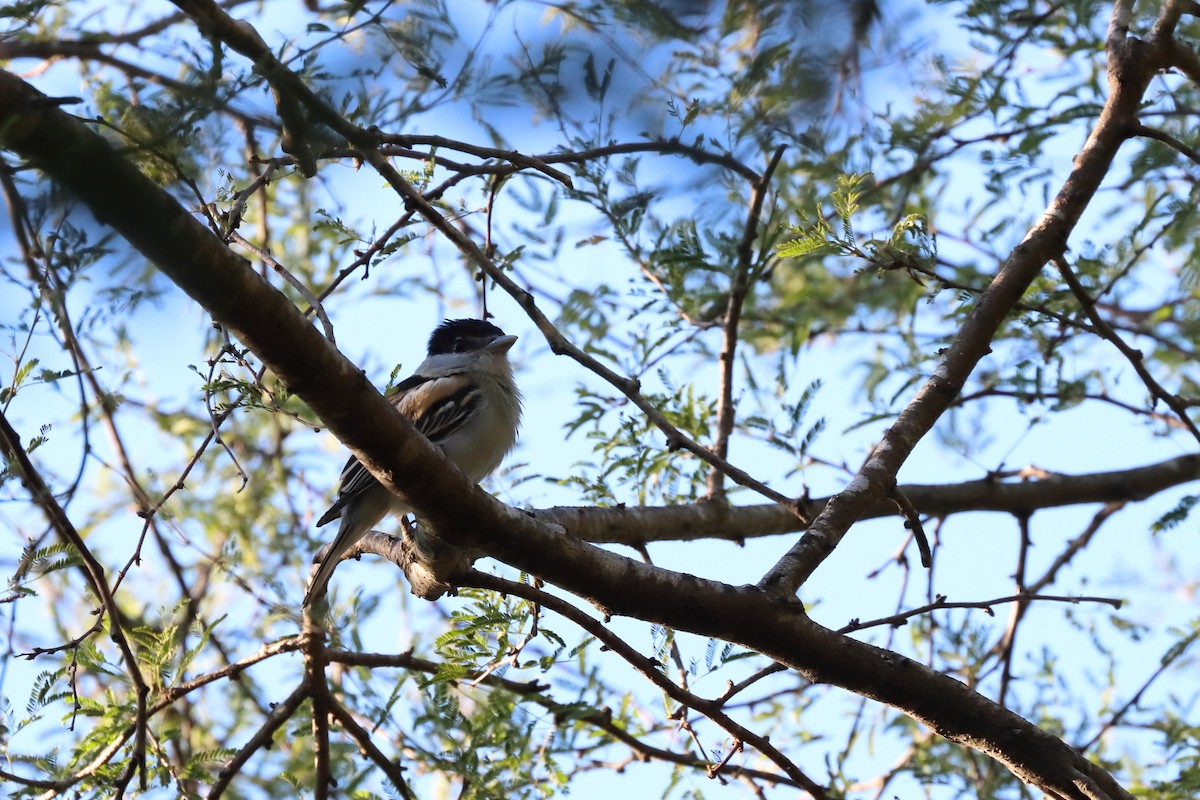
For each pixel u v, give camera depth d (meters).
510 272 11.41
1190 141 12.28
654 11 8.84
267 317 6.91
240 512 15.41
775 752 9.44
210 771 11.38
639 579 8.45
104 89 7.82
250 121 7.13
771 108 10.67
